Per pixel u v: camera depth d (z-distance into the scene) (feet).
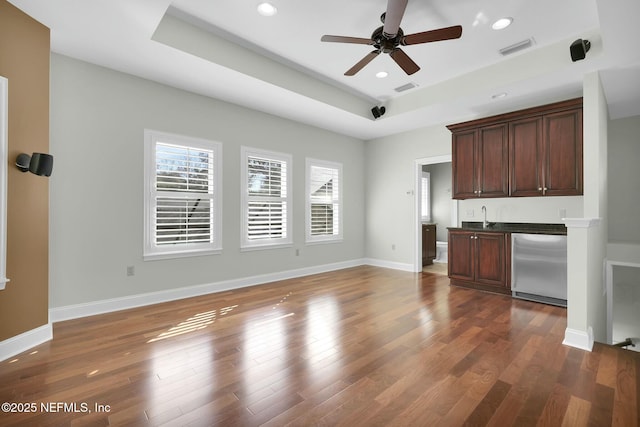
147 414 5.26
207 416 5.23
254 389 6.04
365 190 20.99
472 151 14.67
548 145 12.41
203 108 13.00
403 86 14.21
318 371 6.73
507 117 13.41
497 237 13.20
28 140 7.75
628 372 6.73
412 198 18.39
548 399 5.75
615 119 14.83
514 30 9.75
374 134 19.45
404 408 5.47
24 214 7.63
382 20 8.43
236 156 14.08
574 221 8.16
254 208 14.85
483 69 12.30
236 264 14.11
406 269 18.66
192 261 12.69
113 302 10.71
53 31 8.47
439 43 10.50
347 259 19.71
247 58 11.10
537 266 11.98
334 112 15.10
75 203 10.02
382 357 7.39
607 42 8.65
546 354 7.59
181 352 7.60
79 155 10.10
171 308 11.05
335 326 9.39
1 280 6.99
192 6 8.73
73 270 9.96
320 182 18.13
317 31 9.93
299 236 16.87
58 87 9.72
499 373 6.68
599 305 10.56
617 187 14.65
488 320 9.98
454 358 7.36
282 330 9.05
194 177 12.78
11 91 7.34
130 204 11.13
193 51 9.72
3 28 7.18
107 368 6.81
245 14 9.07
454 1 8.36
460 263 14.40
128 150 11.09
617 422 5.10
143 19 8.00
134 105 11.22
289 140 16.31
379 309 11.06
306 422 5.09
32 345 7.80
